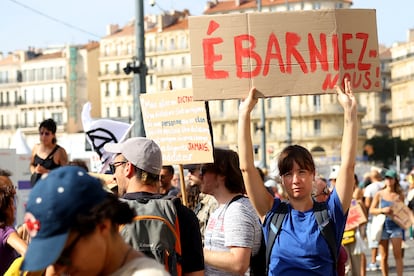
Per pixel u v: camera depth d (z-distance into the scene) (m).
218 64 6.39
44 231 3.19
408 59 130.25
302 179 5.76
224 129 113.31
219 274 6.11
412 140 120.88
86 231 3.22
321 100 109.75
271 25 6.39
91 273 3.31
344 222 5.78
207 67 6.40
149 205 5.06
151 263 3.37
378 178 17.48
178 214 5.17
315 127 110.19
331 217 5.75
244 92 6.39
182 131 7.68
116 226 3.41
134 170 5.27
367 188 17.53
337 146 109.12
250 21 6.38
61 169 3.26
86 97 120.38
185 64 116.44
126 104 117.62
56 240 3.18
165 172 9.47
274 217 5.84
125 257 3.39
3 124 124.94
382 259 14.98
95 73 120.81
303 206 5.82
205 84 6.40
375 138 120.00
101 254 3.29
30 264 3.17
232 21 6.39
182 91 7.71
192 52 6.41
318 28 6.41
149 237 4.96
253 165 5.95
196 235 5.21
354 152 5.81
